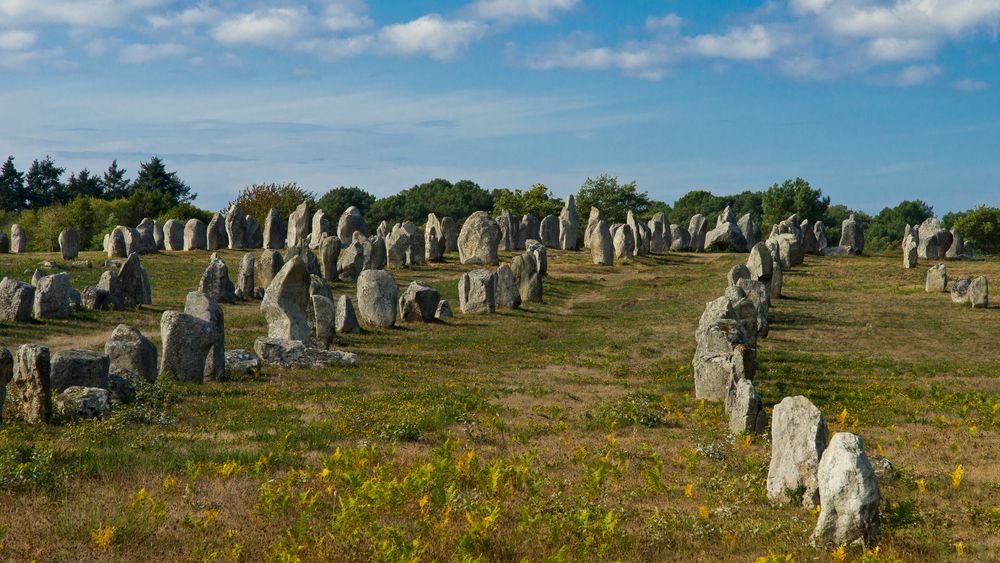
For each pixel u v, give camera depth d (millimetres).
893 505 14820
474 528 12023
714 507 15188
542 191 122500
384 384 28078
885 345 38656
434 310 44688
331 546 11938
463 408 23656
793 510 15164
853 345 38594
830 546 12945
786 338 40000
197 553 11523
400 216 144125
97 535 11656
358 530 12117
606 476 16609
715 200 159250
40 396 20047
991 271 59438
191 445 18203
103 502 13547
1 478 14297
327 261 56344
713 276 60156
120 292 42594
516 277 52500
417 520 13078
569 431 21703
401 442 19500
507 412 23781
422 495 14164
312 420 21594
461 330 42312
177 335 27141
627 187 121000
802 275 60375
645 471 16609
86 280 51594
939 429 22453
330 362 31484
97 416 20641
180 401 23797
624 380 30375
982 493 16219
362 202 149875
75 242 61531
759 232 84375
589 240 85562
